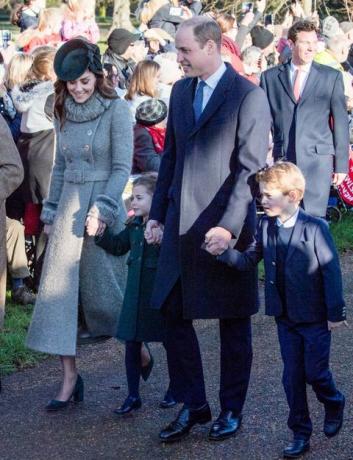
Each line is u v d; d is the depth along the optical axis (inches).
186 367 184.2
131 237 198.4
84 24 379.2
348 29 442.3
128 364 199.6
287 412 197.3
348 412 195.3
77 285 202.8
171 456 179.8
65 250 202.8
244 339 186.2
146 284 195.5
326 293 172.7
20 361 235.1
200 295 180.2
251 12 432.5
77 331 205.5
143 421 196.4
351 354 233.3
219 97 178.7
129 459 178.9
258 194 180.4
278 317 178.2
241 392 187.3
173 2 467.2
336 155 278.7
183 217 180.1
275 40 493.7
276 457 177.3
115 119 202.1
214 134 178.5
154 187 197.2
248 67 378.9
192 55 178.1
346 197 374.6
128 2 933.8
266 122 178.7
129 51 352.8
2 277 214.7
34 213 281.7
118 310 206.7
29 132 278.7
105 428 193.3
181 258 180.2
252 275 184.2
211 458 178.1
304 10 594.2
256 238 178.7
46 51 283.9
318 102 275.9
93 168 203.3
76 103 202.8
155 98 279.9
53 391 215.8
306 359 175.5
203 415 186.7
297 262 173.6
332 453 177.3
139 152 269.6
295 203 174.2
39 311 204.2
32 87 280.5
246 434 187.3
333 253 173.5
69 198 203.5
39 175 277.1
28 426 195.2
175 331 183.9
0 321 216.7
